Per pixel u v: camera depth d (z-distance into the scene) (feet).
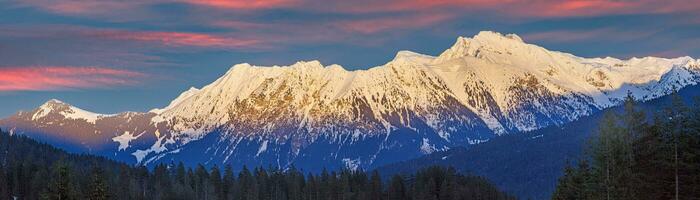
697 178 241.76
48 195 397.80
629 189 263.49
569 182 321.52
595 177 281.33
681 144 241.35
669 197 250.98
